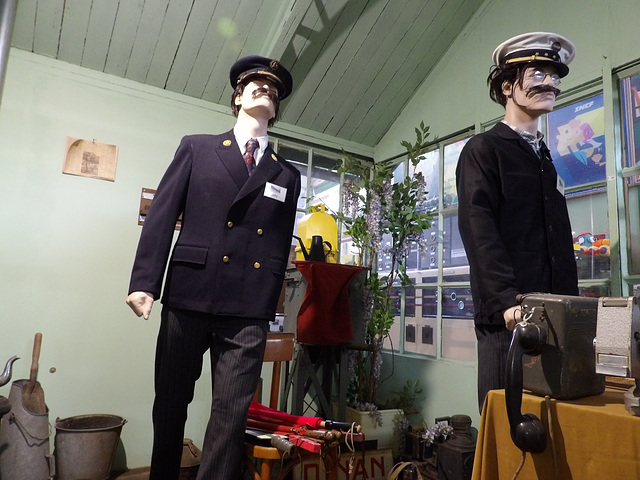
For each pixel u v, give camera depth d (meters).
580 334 0.85
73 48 2.51
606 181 2.08
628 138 2.07
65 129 2.50
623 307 0.78
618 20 2.10
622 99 2.11
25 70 2.44
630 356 0.74
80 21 2.40
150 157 2.71
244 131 1.68
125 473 2.39
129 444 2.50
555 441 0.79
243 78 1.68
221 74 2.82
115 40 2.52
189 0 2.45
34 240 2.38
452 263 2.99
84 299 2.47
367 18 2.75
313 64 2.91
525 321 0.88
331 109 3.23
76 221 2.49
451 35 2.97
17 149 2.38
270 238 1.56
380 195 3.10
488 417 0.90
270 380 2.89
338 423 1.70
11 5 1.48
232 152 1.58
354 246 3.10
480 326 1.36
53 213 2.44
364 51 2.92
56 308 2.40
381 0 2.68
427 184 3.21
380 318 2.79
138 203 2.66
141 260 1.41
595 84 2.20
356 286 2.81
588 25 2.22
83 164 2.53
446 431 2.28
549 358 0.84
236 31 2.66
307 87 3.03
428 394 2.76
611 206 2.03
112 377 2.50
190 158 1.56
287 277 2.84
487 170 1.41
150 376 2.60
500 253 1.28
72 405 2.38
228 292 1.44
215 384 1.46
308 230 2.85
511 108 1.59
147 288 1.38
